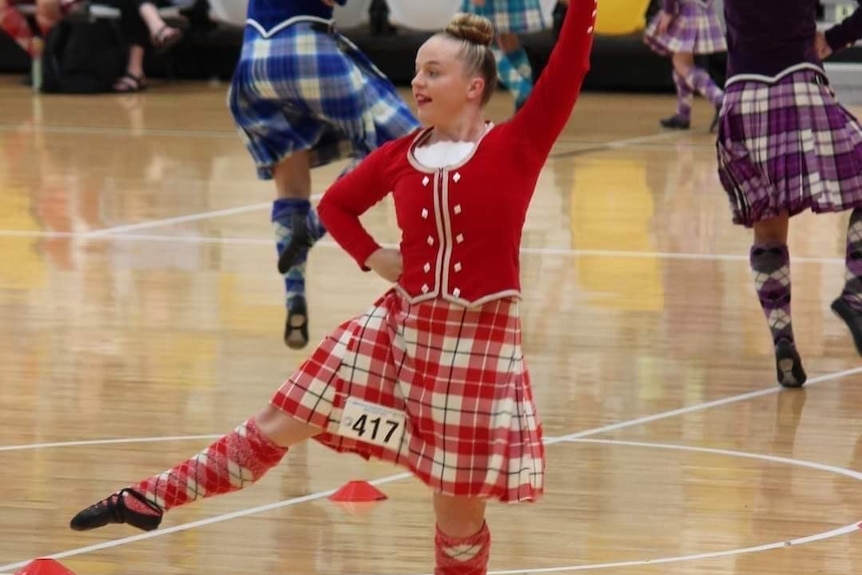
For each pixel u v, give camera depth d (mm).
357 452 8227
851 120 13773
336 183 8531
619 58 41031
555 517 10586
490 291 7941
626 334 16250
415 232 8109
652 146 30812
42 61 39219
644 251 20641
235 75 14156
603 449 12219
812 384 14375
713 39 31906
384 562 9680
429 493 11117
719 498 11031
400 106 14023
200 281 18672
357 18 39156
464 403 7887
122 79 39906
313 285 18453
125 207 23609
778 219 14047
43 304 17375
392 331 8133
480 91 8219
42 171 26922
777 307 14141
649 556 9797
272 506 10789
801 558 9773
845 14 36406
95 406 13336
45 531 10188
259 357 15180
